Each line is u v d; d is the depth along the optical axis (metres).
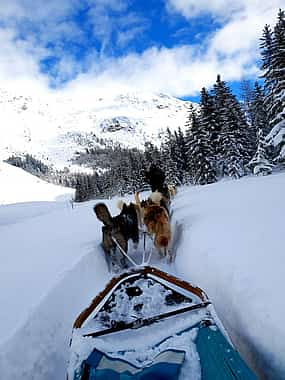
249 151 16.27
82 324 1.69
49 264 2.99
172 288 1.85
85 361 1.37
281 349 1.33
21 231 5.82
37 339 1.81
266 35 12.32
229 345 1.31
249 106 22.95
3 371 1.51
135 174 24.92
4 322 1.89
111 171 36.41
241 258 2.05
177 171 19.88
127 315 1.74
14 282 2.58
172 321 1.59
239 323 1.65
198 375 1.19
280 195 4.03
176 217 4.18
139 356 1.39
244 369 1.15
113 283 2.00
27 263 3.13
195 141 16.31
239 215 3.22
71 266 2.77
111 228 3.16
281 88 11.34
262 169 13.34
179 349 1.32
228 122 15.52
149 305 1.79
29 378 1.58
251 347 1.50
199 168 16.27
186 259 2.80
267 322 1.45
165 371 1.20
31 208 21.16
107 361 1.37
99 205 3.16
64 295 2.36
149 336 1.52
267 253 2.00
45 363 1.71
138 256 3.36
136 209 3.67
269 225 2.57
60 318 2.11
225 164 15.97
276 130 11.23
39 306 2.05
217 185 9.96
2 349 1.60
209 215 3.64
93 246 3.48
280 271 1.73
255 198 4.23
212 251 2.42
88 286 2.72
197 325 1.48
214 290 2.07
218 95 17.36
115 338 1.55
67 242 3.99
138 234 3.52
